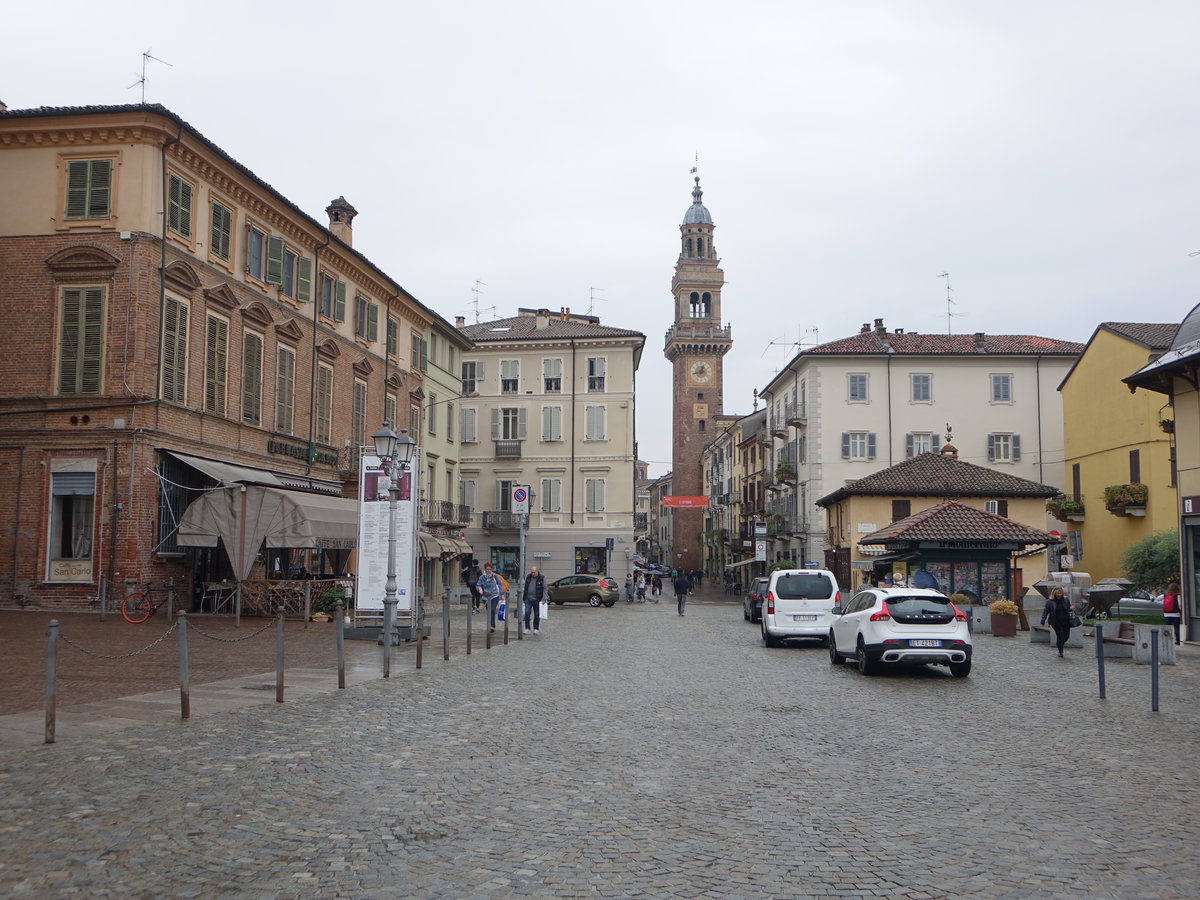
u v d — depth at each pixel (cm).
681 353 11675
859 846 680
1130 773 937
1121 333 4653
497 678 1703
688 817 756
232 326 3191
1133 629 2350
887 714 1328
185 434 2917
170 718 1170
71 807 749
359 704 1336
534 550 6391
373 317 4372
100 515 2702
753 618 3778
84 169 2772
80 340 2738
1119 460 4681
